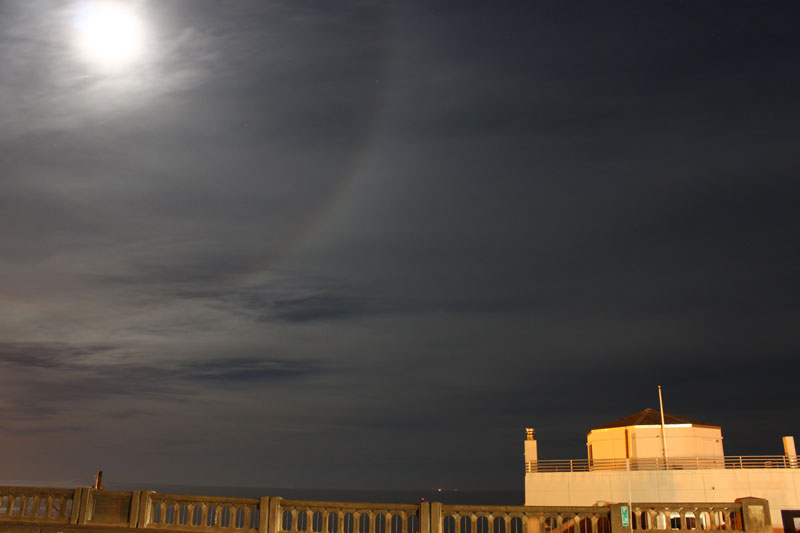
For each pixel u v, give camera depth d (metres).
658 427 61.94
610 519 22.27
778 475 54.00
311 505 23.14
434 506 22.42
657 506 23.08
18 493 24.95
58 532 23.12
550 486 60.12
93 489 24.59
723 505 22.94
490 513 22.50
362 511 22.92
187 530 23.45
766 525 22.62
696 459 59.12
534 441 62.84
